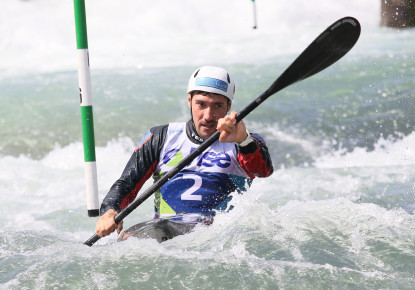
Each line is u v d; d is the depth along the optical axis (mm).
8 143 27266
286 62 40125
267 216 12641
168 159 13125
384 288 9688
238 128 11734
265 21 61594
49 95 33312
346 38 12359
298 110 29156
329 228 12164
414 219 12797
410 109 27766
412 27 53000
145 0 65250
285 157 24578
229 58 43875
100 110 30125
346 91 31156
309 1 62562
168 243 11625
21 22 57438
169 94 32625
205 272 10344
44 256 11430
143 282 10109
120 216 12211
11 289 9930
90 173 13805
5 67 44812
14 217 17938
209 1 64812
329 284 9859
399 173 20797
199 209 12719
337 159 23906
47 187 21719
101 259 11031
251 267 10477
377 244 11469
